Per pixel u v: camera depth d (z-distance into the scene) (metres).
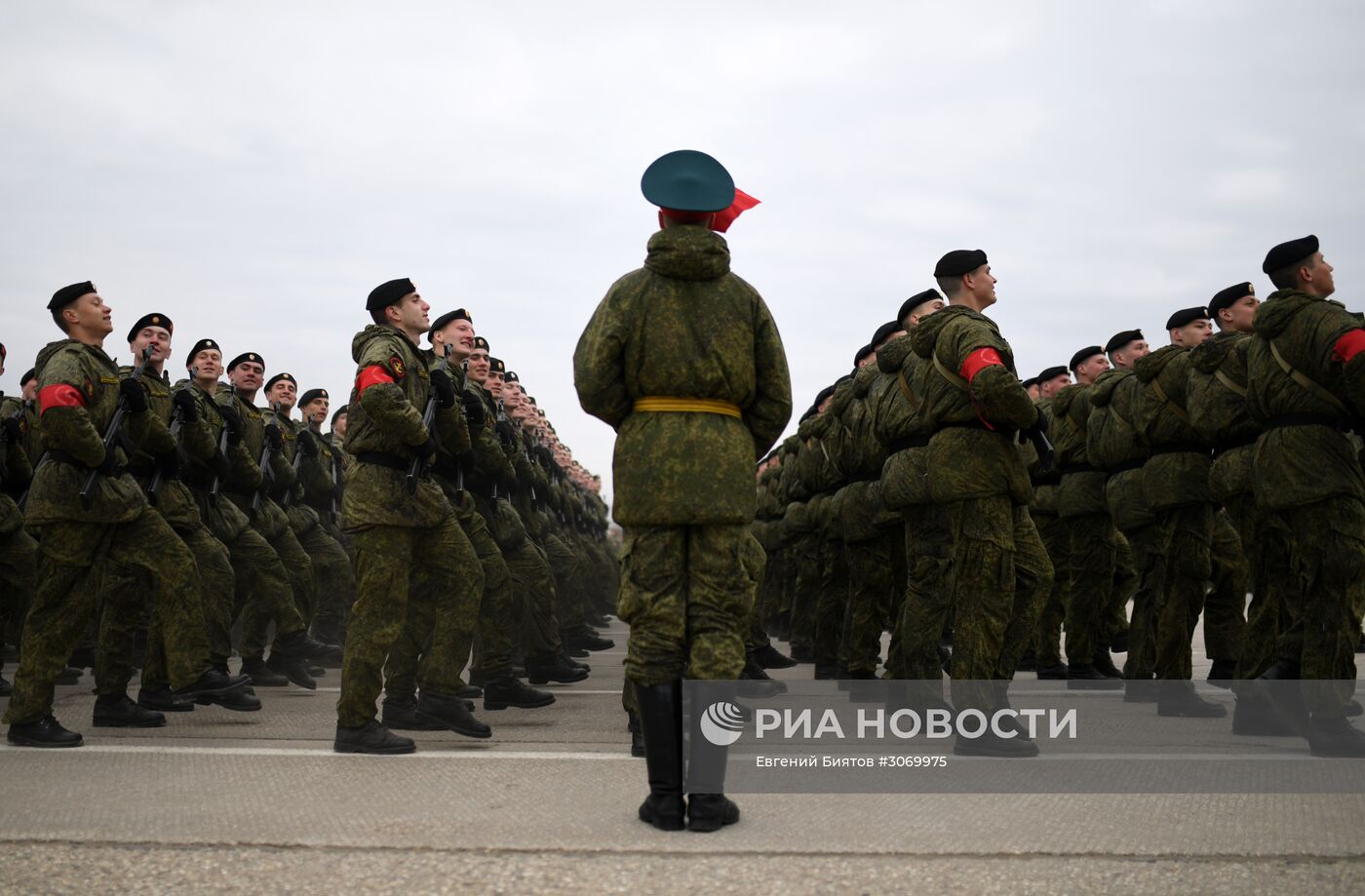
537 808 3.42
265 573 7.51
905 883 2.65
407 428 4.66
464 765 4.20
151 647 5.89
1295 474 4.46
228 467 6.96
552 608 7.64
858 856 2.88
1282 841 3.00
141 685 5.93
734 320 3.38
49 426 4.63
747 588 3.35
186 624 5.36
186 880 2.68
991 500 4.49
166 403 6.00
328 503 9.90
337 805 3.45
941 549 5.32
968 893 2.59
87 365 4.87
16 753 4.43
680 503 3.25
